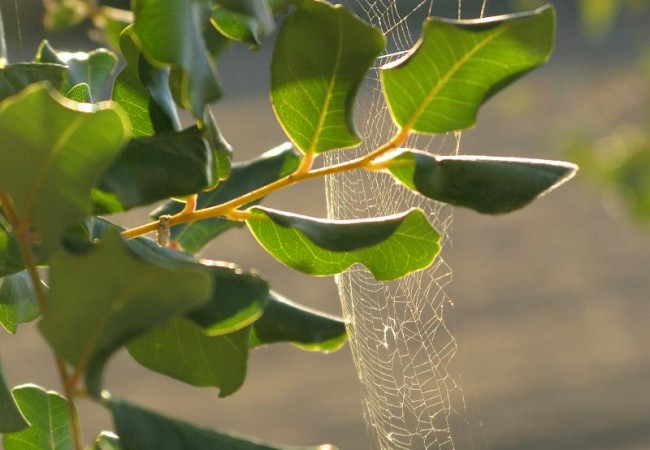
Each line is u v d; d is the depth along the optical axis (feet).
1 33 3.61
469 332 19.31
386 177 4.09
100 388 3.09
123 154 3.35
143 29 3.25
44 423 3.68
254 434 16.03
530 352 18.44
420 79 3.43
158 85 3.53
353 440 15.70
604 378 17.49
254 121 26.18
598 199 24.58
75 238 3.26
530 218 24.21
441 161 3.43
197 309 3.32
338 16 3.44
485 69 3.42
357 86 3.46
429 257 3.64
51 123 3.12
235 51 32.60
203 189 3.38
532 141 25.34
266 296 3.35
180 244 3.94
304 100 3.49
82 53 3.92
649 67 10.67
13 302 3.74
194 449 3.27
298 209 16.62
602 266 21.61
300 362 18.08
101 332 3.09
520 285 21.01
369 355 4.24
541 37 3.38
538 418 16.44
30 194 3.15
